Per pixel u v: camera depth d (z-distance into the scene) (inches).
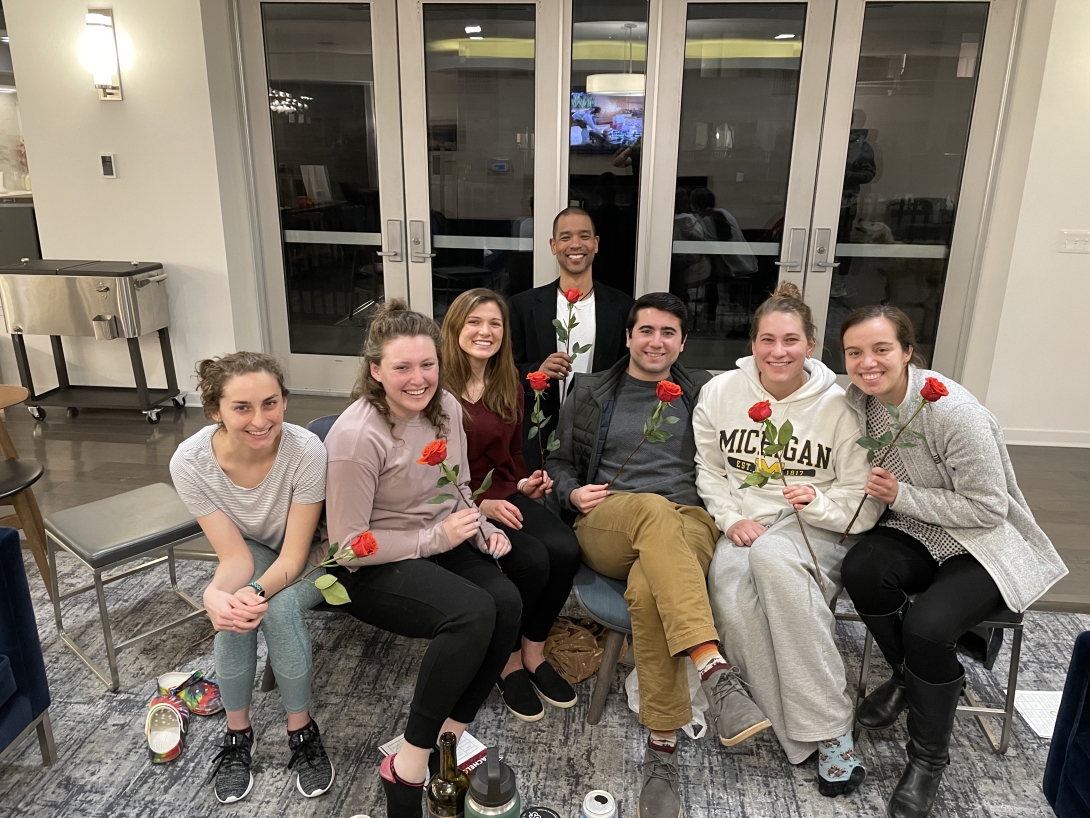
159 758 70.3
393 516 70.2
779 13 141.6
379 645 88.9
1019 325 147.1
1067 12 131.1
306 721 69.7
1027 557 67.9
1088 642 57.4
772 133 148.3
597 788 68.4
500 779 53.3
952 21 139.1
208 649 86.8
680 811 64.7
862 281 154.5
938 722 64.3
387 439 67.9
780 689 69.4
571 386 88.9
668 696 67.0
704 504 81.8
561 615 91.8
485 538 73.4
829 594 73.9
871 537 73.4
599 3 144.2
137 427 158.2
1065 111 135.6
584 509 78.4
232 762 67.9
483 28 148.1
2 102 179.3
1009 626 68.5
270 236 166.6
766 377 77.2
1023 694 80.8
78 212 161.9
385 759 64.0
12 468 89.9
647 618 67.9
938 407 68.4
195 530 82.5
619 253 158.2
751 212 153.1
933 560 71.2
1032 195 140.2
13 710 64.7
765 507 77.5
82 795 66.8
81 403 162.1
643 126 149.6
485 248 161.5
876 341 68.2
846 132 145.9
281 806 65.9
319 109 157.6
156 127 154.9
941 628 63.4
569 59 147.6
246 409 62.7
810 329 76.1
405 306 70.7
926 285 153.4
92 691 79.8
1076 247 141.7
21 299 154.9
